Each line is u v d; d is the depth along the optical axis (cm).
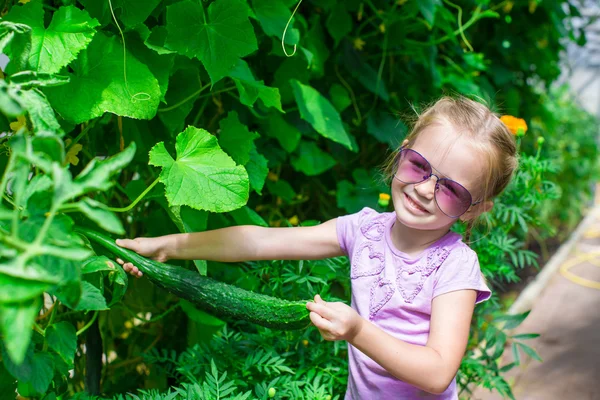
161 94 136
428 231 130
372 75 234
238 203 118
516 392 245
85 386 161
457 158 123
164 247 130
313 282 169
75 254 74
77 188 76
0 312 70
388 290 131
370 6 231
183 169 118
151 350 190
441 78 262
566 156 508
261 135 201
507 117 200
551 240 457
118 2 132
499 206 195
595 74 630
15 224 73
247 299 119
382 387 133
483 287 126
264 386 139
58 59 115
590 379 254
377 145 263
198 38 138
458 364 118
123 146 150
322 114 191
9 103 77
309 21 211
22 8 119
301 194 235
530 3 308
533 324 310
